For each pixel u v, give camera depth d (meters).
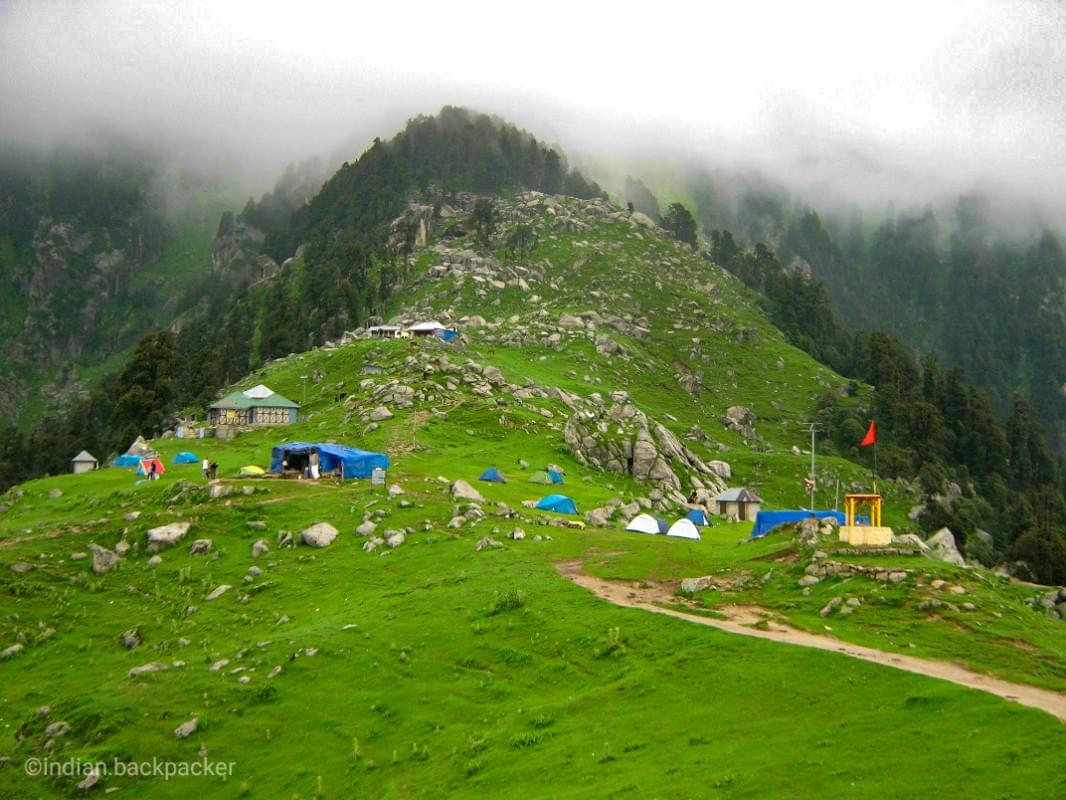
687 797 35.25
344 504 91.50
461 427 150.75
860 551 60.31
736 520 136.75
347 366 194.00
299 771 46.91
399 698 51.62
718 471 183.38
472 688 51.25
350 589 71.25
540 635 55.38
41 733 54.38
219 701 54.28
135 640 66.88
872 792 33.59
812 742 38.25
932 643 48.03
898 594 53.91
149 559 80.56
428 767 44.47
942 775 34.09
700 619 54.22
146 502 94.69
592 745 41.81
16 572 76.31
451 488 101.56
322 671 56.00
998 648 46.84
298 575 75.75
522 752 43.03
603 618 55.81
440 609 62.12
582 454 144.88
